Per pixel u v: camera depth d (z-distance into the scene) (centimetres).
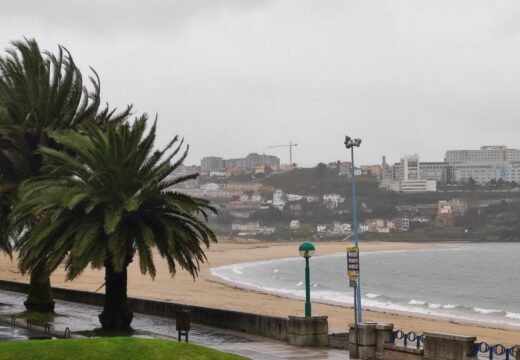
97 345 1647
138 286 8100
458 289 10488
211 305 6022
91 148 2791
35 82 3278
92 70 3416
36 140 3275
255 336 2698
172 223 2697
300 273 13812
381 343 2177
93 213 2689
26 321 3067
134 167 2744
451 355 1927
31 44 3347
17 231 3359
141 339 1736
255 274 12769
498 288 10731
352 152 2800
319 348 2430
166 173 2819
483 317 6338
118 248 2564
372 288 10419
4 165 3303
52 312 3372
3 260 12225
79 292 3981
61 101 3334
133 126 2816
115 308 2836
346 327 4578
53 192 2652
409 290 10206
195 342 2544
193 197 2830
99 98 3422
